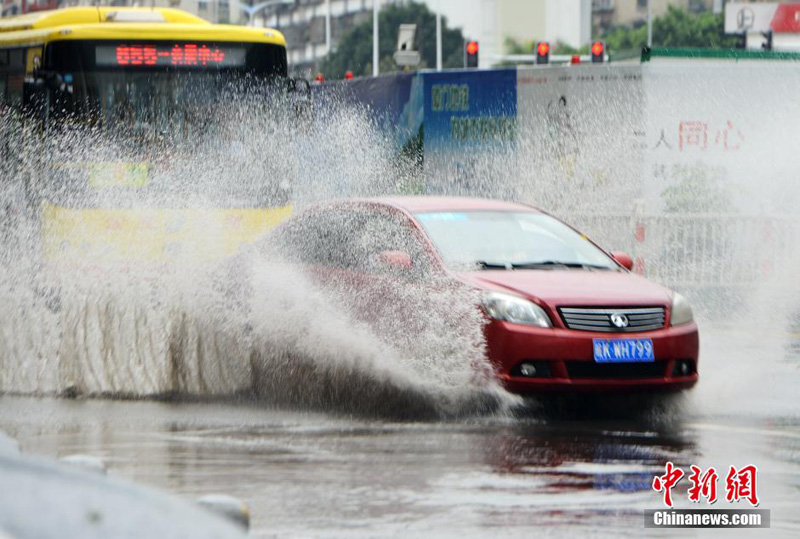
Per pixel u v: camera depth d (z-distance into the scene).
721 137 52.88
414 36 66.75
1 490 4.18
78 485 4.29
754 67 52.88
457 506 14.90
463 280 23.80
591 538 13.31
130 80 40.06
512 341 22.62
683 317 24.12
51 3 126.06
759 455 19.00
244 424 22.22
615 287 23.95
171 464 17.66
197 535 4.13
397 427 21.81
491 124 57.72
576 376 22.80
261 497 15.27
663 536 13.54
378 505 14.89
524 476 16.97
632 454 18.92
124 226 37.44
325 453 18.78
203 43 40.78
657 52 52.94
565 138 55.34
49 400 25.52
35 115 39.09
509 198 56.97
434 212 26.22
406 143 61.22
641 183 53.06
